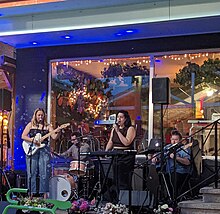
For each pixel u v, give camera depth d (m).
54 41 8.05
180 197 5.64
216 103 7.80
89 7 7.02
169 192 5.93
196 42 7.52
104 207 5.48
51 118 8.34
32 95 8.45
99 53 8.11
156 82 5.67
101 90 8.37
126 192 5.64
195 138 7.71
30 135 6.79
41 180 6.72
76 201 5.95
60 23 7.27
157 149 6.05
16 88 8.55
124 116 6.23
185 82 7.92
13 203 4.50
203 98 7.87
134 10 6.86
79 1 6.71
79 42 8.12
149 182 5.67
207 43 7.45
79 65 8.41
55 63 8.44
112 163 5.91
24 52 8.54
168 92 5.65
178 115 7.95
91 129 8.33
